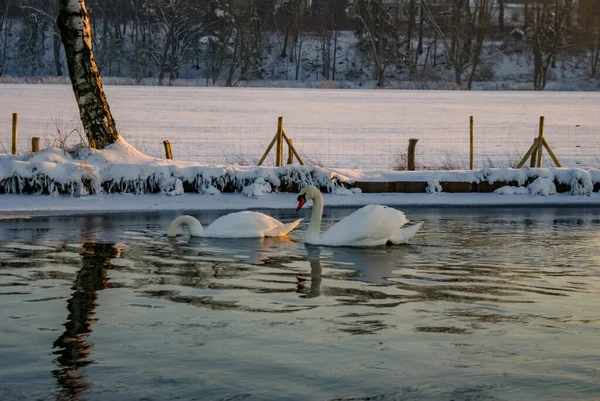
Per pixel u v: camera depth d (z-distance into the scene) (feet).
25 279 31.60
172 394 19.36
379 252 38.88
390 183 62.64
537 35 295.48
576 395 19.54
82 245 40.09
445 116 146.10
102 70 309.01
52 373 20.68
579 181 63.46
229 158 82.43
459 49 309.22
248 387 19.84
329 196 60.18
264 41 324.19
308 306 27.58
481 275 33.22
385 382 20.25
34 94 179.42
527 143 103.50
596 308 27.68
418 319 26.02
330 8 334.65
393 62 317.42
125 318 25.82
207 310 26.91
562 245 41.32
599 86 305.32
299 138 103.96
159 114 137.18
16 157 61.31
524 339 23.90
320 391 19.63
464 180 63.67
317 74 313.32
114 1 314.96
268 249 39.50
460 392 19.66
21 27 314.55
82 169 58.03
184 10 289.74
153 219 50.60
